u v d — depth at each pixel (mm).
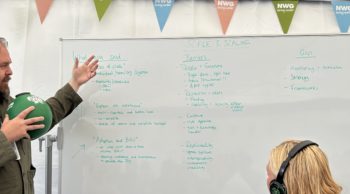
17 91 2197
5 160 1404
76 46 1920
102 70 1902
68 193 1902
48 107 1597
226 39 1861
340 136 1807
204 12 2176
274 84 1836
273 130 1830
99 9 2143
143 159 1880
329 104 1812
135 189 1879
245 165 1841
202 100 1863
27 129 1453
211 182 1852
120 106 1892
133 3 2182
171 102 1874
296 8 2156
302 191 1013
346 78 1809
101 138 1895
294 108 1826
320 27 2158
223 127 1852
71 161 1903
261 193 1831
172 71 1878
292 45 1833
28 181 1689
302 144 1084
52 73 2209
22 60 2209
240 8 2174
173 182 1863
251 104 1844
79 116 1904
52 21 2199
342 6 2084
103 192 1891
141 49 1895
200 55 1870
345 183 1806
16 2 2201
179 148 1865
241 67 1852
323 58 1820
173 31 2174
